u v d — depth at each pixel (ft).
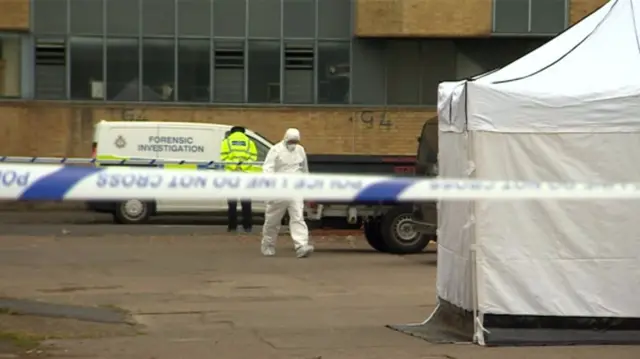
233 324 117.50
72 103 354.95
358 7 354.33
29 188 97.50
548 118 101.86
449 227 112.06
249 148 240.73
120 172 98.89
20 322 116.78
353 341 105.91
